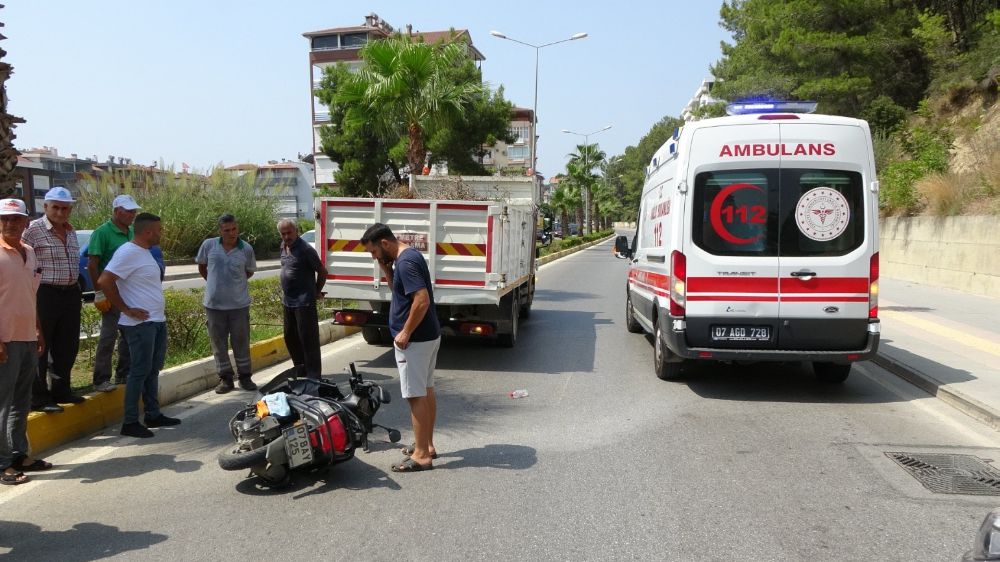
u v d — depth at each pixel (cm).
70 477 516
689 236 743
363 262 902
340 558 389
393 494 483
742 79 2945
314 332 787
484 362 952
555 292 1944
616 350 1048
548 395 767
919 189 2036
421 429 530
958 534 420
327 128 3769
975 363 872
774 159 728
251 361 845
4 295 486
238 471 529
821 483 503
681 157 745
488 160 7850
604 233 7819
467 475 519
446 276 886
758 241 730
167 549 402
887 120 2627
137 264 601
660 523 434
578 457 559
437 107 1639
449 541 410
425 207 883
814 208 724
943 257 1806
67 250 598
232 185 3238
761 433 625
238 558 390
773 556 391
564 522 436
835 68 2819
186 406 710
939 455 566
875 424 656
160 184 3044
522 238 1135
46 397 597
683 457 559
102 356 678
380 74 1652
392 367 907
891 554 395
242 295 764
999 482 506
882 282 1961
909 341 1030
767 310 730
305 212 7681
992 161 1802
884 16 2842
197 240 3022
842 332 726
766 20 2967
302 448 481
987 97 2503
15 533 424
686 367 917
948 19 3111
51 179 5909
